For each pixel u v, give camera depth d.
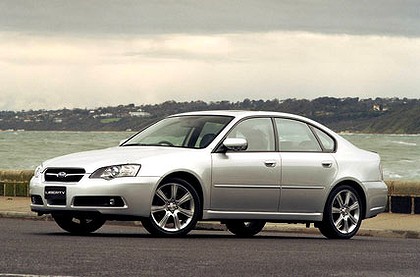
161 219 19.69
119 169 19.33
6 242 17.61
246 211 20.70
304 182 21.34
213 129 20.80
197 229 25.89
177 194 19.83
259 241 19.47
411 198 29.44
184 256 15.55
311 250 17.45
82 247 16.69
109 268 13.65
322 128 22.27
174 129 21.25
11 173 34.84
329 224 21.73
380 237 24.08
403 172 92.62
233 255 15.99
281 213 21.17
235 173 20.44
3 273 12.95
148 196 19.38
